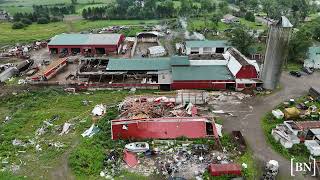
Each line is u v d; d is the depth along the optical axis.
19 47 93.62
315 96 58.75
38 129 48.41
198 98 55.91
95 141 44.53
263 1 159.38
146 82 64.12
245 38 83.06
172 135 45.34
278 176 38.75
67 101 58.25
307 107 54.72
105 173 38.69
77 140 45.50
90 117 51.72
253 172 39.06
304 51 76.94
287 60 78.50
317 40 100.38
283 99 58.47
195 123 46.47
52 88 63.31
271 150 43.66
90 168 39.28
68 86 63.88
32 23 132.50
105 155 41.84
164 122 46.47
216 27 115.62
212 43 87.00
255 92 60.47
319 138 43.47
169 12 141.00
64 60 76.75
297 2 146.00
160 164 40.25
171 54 86.06
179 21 126.38
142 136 45.25
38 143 44.88
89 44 86.00
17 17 135.38
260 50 85.25
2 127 49.06
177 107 54.31
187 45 86.00
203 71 65.31
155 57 82.19
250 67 61.72
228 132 47.84
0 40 103.50
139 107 52.00
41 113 53.19
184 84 62.06
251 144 44.97
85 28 120.81
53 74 69.88
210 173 38.19
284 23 56.19
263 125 49.81
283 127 46.94
